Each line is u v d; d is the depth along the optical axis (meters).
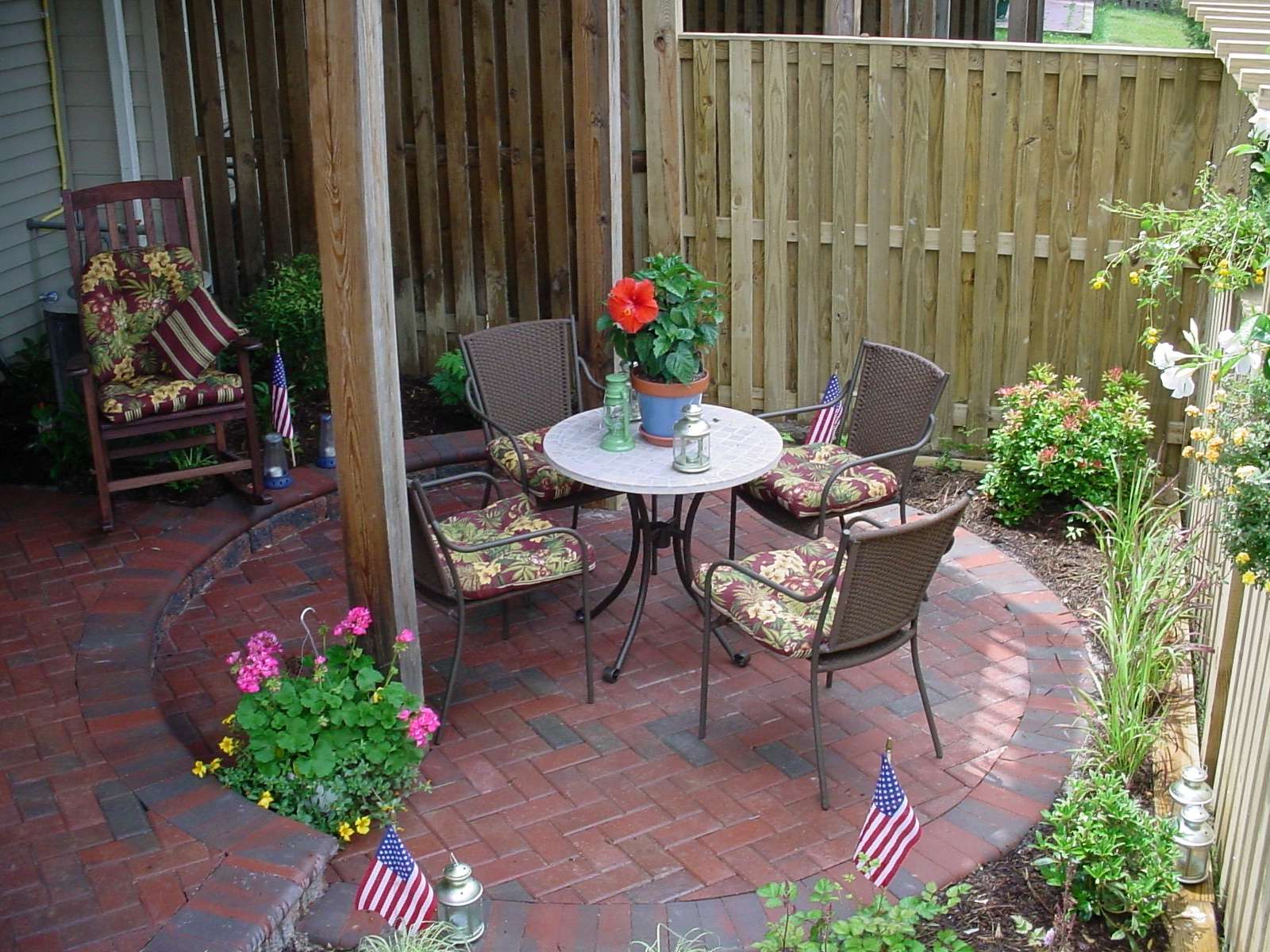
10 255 7.28
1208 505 5.07
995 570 5.93
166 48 7.48
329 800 4.15
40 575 5.64
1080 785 4.15
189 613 5.61
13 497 6.34
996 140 6.37
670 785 4.52
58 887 3.75
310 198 7.71
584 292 6.23
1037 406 6.27
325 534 6.31
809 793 4.47
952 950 3.52
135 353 6.25
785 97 6.65
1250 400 3.17
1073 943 3.80
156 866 3.83
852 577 4.25
